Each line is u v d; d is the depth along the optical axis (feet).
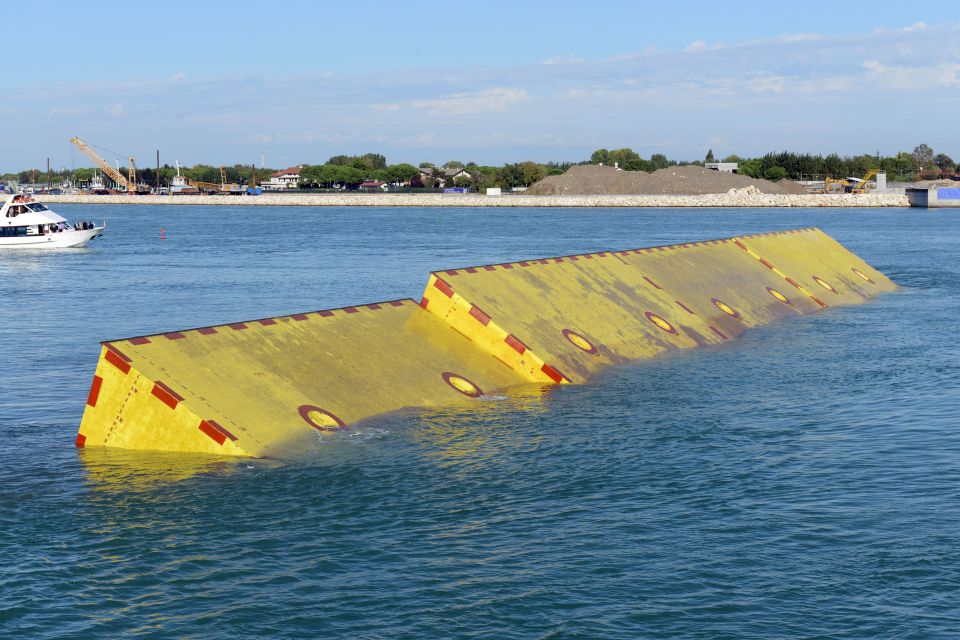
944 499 79.51
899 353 142.20
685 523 74.84
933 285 237.86
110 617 60.75
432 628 59.31
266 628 59.36
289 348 103.91
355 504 78.02
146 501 78.43
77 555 69.10
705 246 201.57
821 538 71.82
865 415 105.81
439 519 75.31
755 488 82.48
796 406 109.81
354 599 62.75
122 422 90.89
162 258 328.49
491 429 98.68
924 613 60.75
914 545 70.38
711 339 154.51
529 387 117.39
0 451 92.53
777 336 159.84
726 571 66.54
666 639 58.03
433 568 67.05
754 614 60.80
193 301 211.00
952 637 58.03
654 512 77.10
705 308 168.25
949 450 92.63
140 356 91.91
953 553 68.95
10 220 375.04
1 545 70.69
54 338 162.40
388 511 76.69
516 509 77.46
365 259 318.86
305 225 557.33
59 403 114.42
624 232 472.85
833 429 100.27
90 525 74.08
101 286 241.96
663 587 64.34
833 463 89.04
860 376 125.80
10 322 181.06
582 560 68.23
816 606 61.72
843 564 67.46
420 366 112.98
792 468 87.61
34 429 101.81
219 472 84.33
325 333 109.70
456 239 422.41
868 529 73.46
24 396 118.21
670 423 102.12
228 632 58.95
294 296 219.41
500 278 136.36
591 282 153.07
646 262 175.11
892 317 182.09
